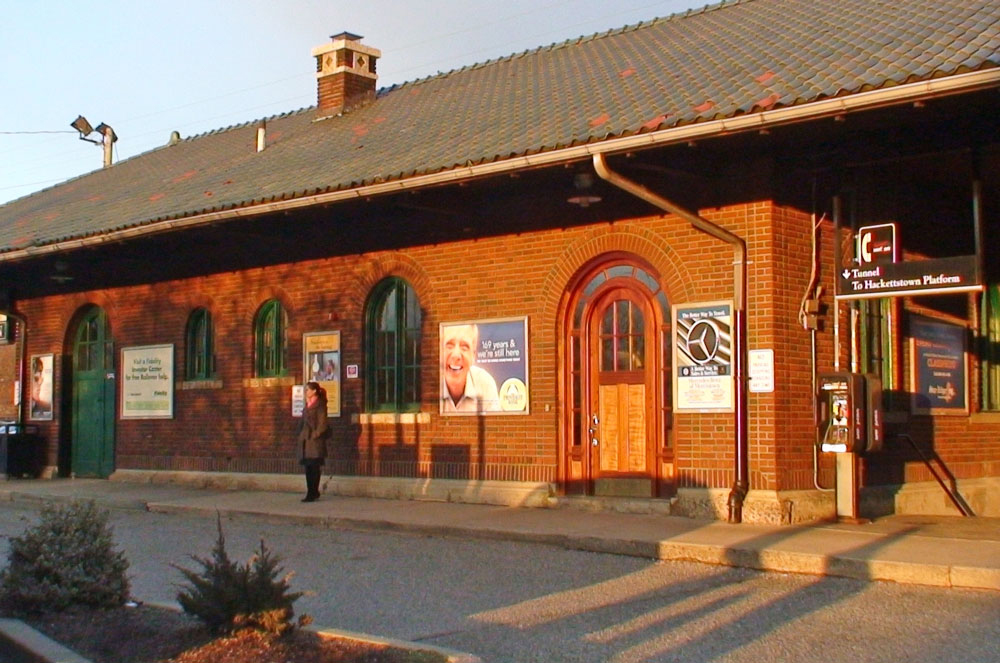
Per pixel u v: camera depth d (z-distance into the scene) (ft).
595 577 33.99
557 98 52.29
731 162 42.86
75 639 24.64
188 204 58.39
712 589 31.83
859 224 43.57
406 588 32.71
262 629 23.72
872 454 45.96
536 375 49.24
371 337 56.44
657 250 45.34
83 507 28.86
